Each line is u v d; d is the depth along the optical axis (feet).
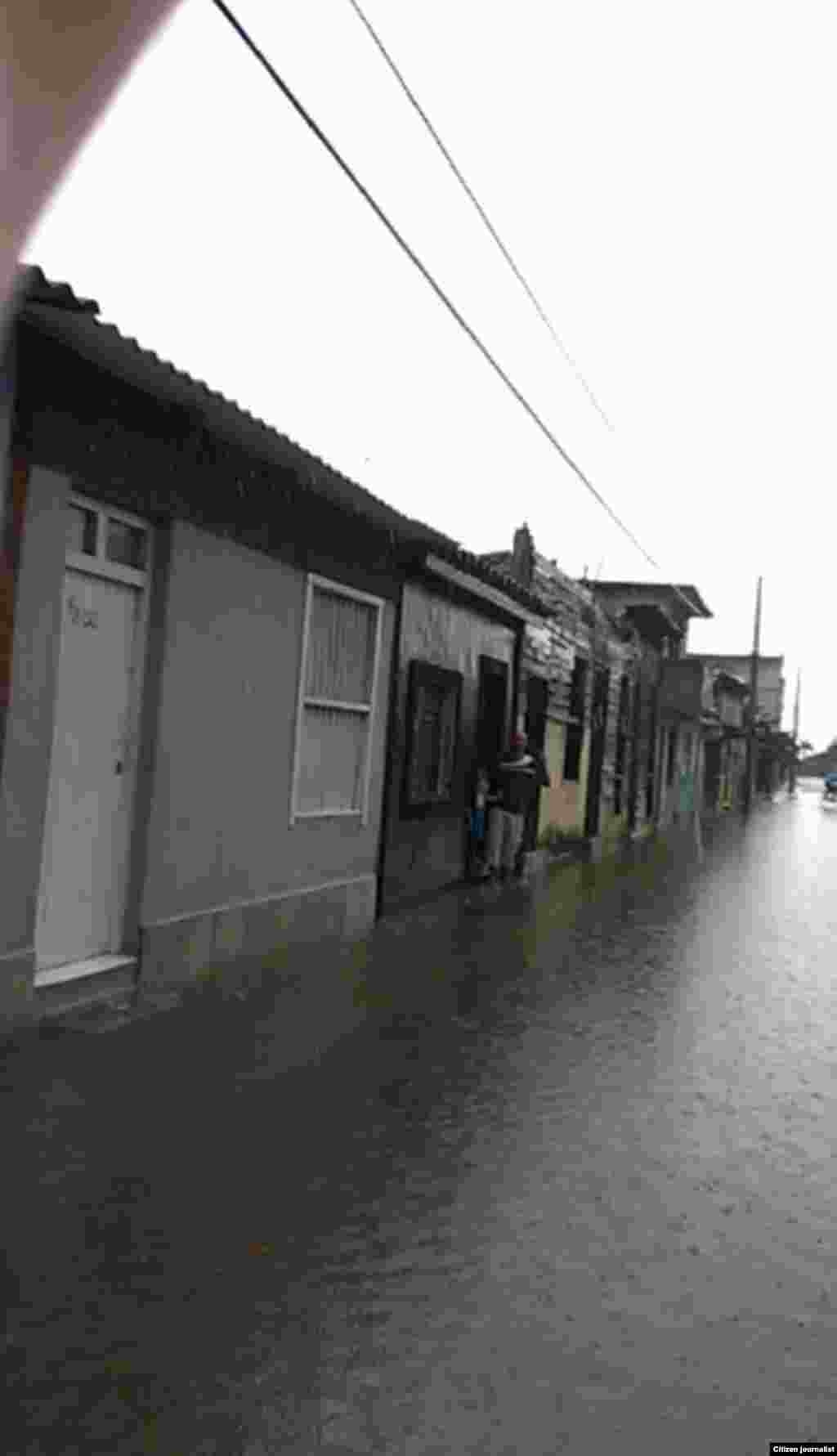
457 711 51.83
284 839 35.40
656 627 119.85
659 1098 24.20
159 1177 18.20
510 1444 12.10
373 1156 19.76
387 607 42.55
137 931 27.53
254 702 32.83
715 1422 12.68
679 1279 16.10
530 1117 22.35
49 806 24.80
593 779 87.76
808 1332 14.83
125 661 27.35
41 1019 24.35
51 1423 12.05
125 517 26.68
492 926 44.62
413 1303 14.96
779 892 67.15
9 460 22.03
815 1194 19.48
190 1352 13.51
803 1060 28.17
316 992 31.22
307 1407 12.59
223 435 28.96
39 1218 16.55
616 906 54.13
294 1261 15.84
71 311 20.48
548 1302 15.19
